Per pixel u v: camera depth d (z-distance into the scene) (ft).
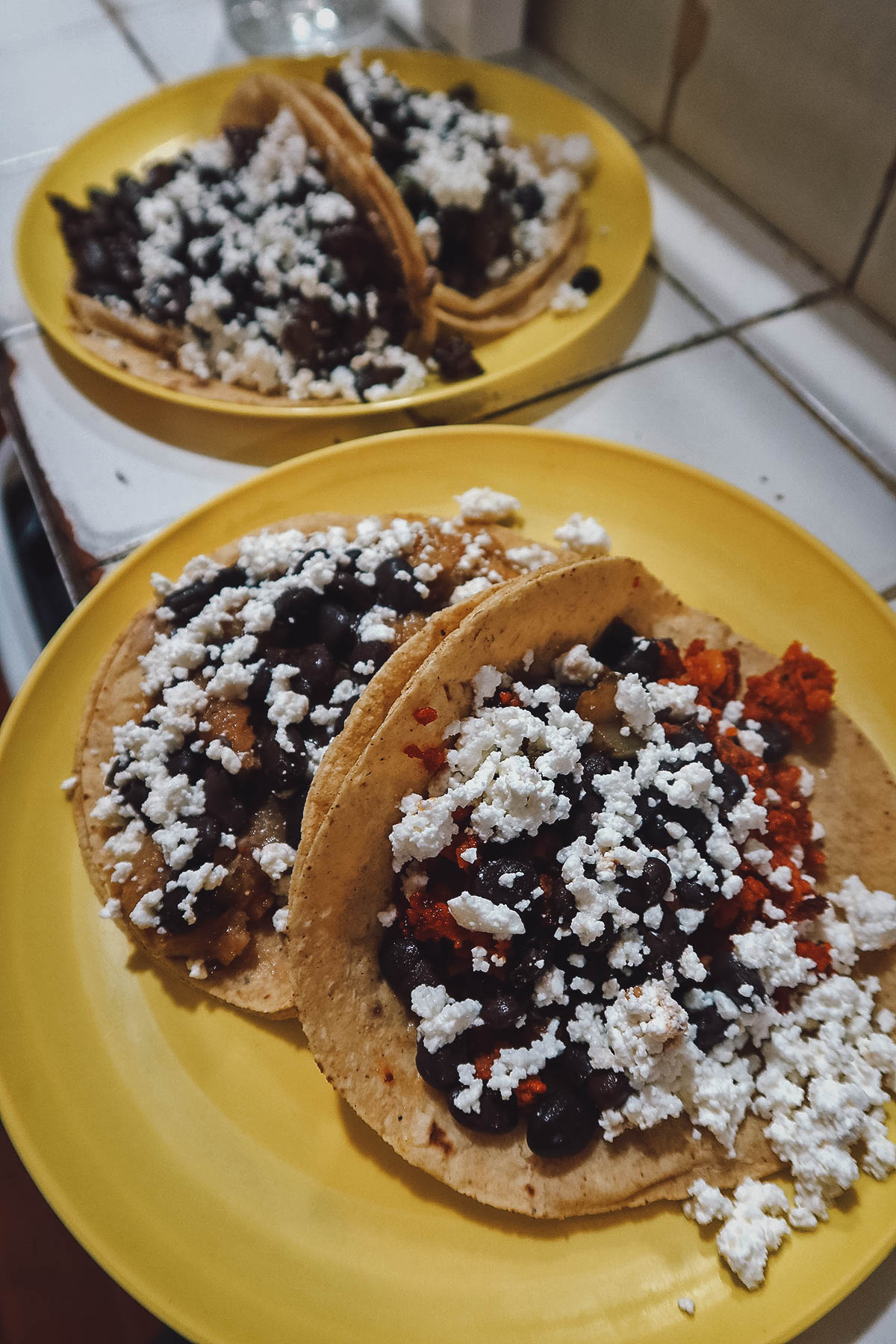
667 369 1.07
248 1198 0.62
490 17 1.43
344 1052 0.65
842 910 0.71
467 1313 0.58
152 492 0.98
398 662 0.68
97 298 1.09
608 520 0.89
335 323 1.02
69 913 0.73
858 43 0.98
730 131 1.21
